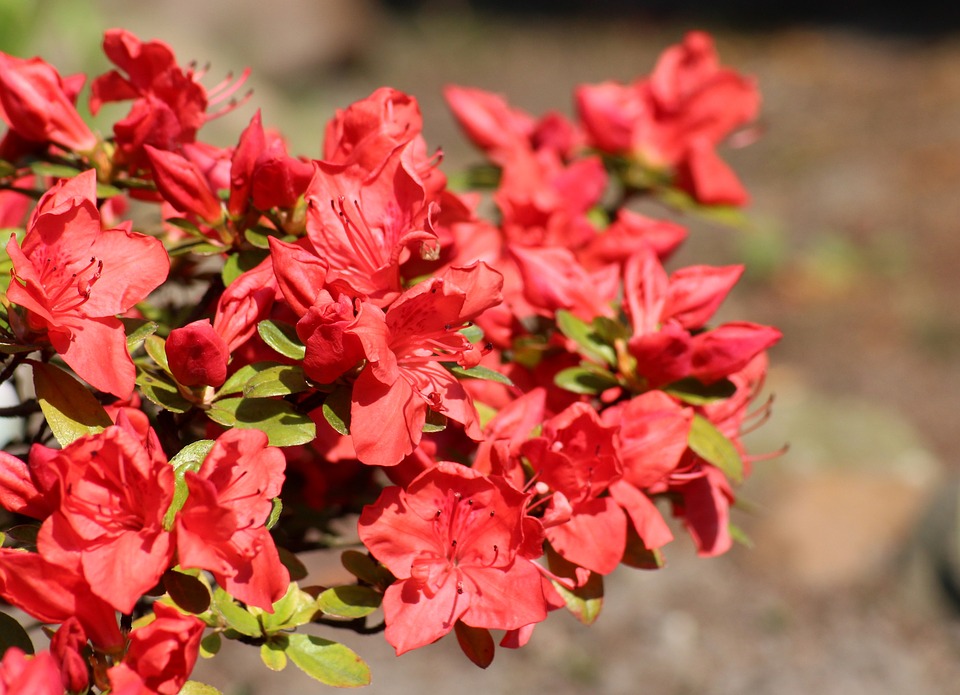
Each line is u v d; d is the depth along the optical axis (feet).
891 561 5.64
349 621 1.97
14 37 4.38
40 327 1.82
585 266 2.29
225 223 1.95
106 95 2.06
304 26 12.30
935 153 11.02
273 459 1.78
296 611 1.89
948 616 5.36
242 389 1.86
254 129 1.92
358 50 13.30
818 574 5.58
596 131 2.52
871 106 12.62
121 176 2.04
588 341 2.04
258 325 1.86
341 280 1.85
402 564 1.85
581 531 1.92
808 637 5.24
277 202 1.91
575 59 15.37
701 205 2.55
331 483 2.13
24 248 1.81
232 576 1.76
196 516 1.74
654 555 2.01
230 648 4.71
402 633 1.83
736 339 1.98
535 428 1.96
